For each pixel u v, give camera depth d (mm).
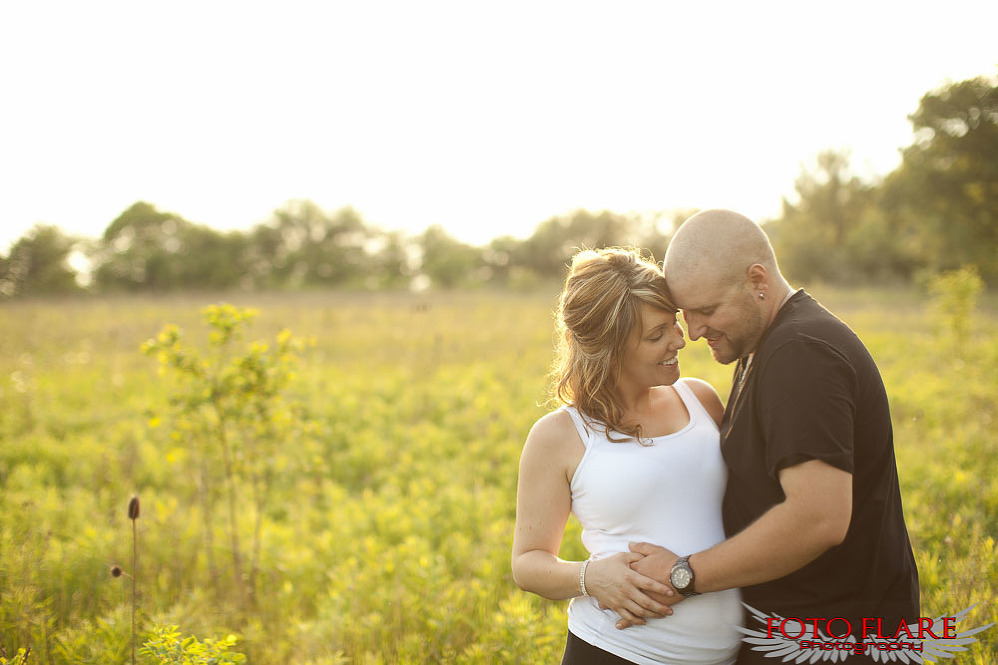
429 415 8312
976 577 3039
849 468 1729
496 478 5926
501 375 10250
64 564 3816
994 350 10242
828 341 1802
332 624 3338
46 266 45625
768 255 1997
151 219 67250
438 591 3553
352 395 8812
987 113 33500
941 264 35062
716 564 1846
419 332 16484
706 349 11758
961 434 5949
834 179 49625
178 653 2533
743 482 2012
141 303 30562
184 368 4145
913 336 13070
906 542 2010
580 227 63344
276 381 4230
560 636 3049
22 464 6223
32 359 12375
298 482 6031
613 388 2105
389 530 4715
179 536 4324
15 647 3020
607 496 2061
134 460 6285
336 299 33281
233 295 37531
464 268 56062
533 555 2121
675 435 2148
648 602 1929
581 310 2064
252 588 3914
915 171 35312
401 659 2986
